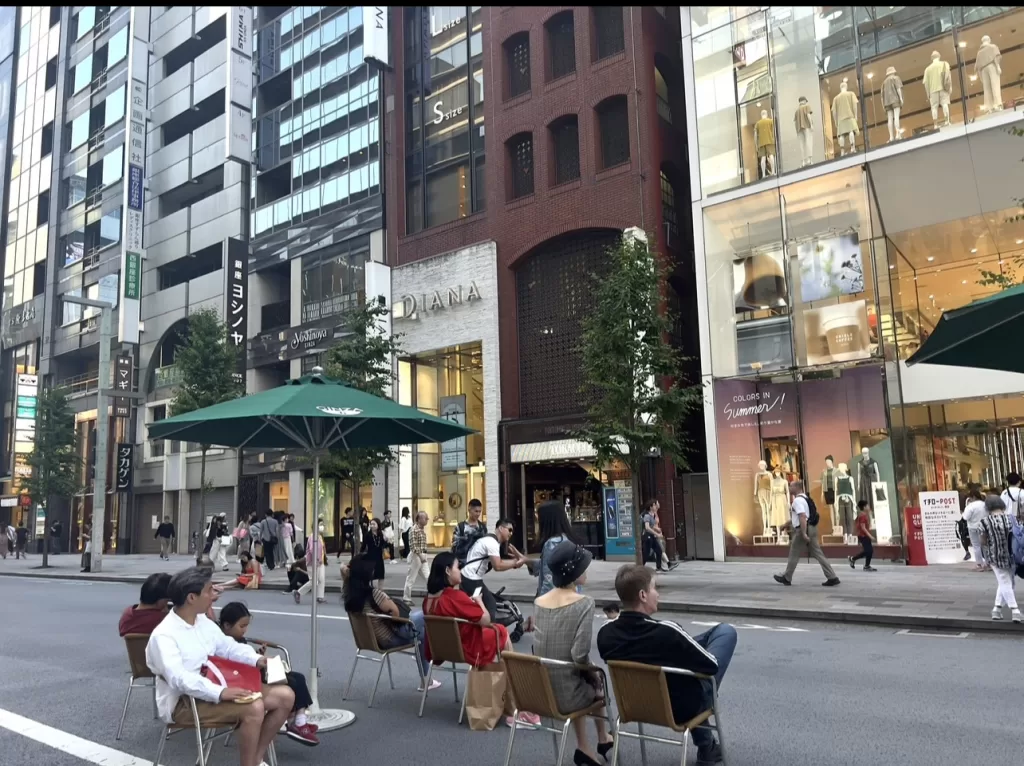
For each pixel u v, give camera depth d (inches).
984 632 395.5
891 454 727.1
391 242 1137.4
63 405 1262.3
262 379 1327.5
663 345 622.5
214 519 985.5
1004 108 690.2
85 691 311.0
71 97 1838.1
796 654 347.9
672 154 958.4
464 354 1047.6
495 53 1055.6
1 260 2018.9
